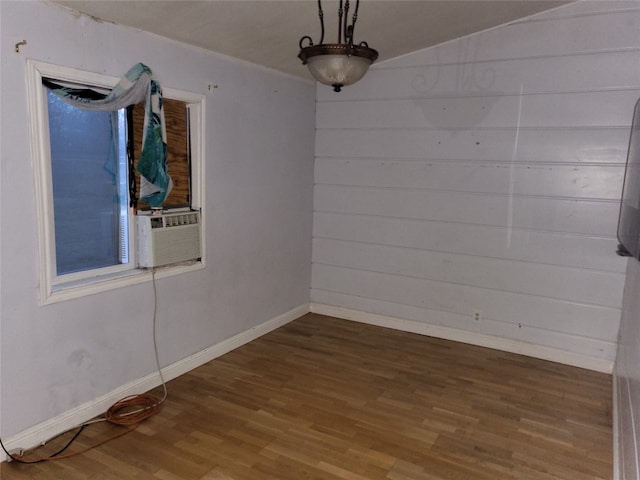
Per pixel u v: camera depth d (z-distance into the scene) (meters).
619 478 2.19
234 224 3.74
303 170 4.56
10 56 2.18
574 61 3.52
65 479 2.24
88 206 2.75
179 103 3.22
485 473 2.40
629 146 3.05
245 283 3.95
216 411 2.90
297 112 4.36
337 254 4.72
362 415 2.91
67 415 2.62
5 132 2.20
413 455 2.52
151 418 2.80
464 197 4.05
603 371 3.67
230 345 3.84
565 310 3.77
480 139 3.93
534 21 3.61
